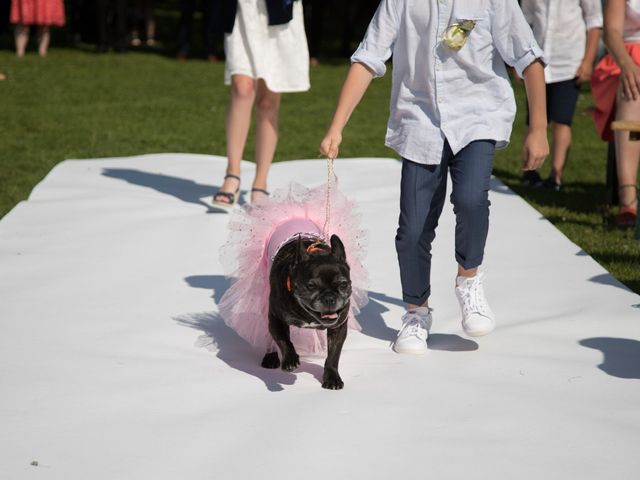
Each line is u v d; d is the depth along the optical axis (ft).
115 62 62.23
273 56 23.58
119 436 11.96
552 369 14.34
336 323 13.12
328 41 80.02
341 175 29.19
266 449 11.57
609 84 24.53
